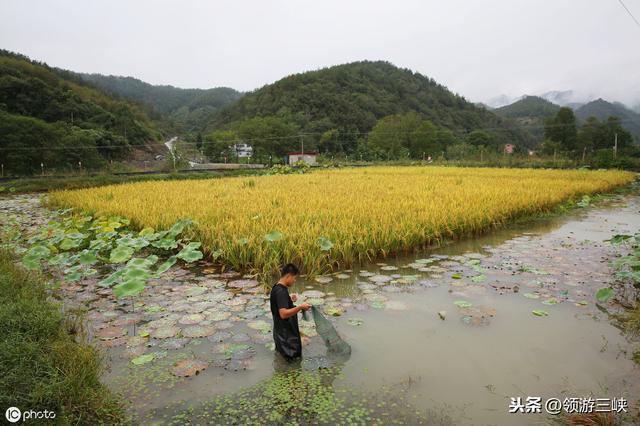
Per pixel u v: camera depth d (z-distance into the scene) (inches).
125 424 142.4
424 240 404.2
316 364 182.7
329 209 471.8
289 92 5167.3
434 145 3550.7
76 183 1248.2
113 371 178.4
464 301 254.8
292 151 3821.4
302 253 328.5
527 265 339.3
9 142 1925.4
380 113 5137.8
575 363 180.4
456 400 154.4
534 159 2098.9
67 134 2335.1
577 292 271.3
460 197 584.7
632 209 698.2
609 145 3380.9
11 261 332.5
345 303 257.9
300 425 141.5
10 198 978.1
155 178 1470.2
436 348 196.1
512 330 214.8
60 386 149.8
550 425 139.0
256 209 480.7
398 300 261.0
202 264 354.3
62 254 323.3
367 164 2474.2
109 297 272.7
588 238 456.4
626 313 235.5
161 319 232.8
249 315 238.4
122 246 316.2
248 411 149.8
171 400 156.8
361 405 152.3
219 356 190.4
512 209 556.4
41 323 195.5
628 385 162.7
